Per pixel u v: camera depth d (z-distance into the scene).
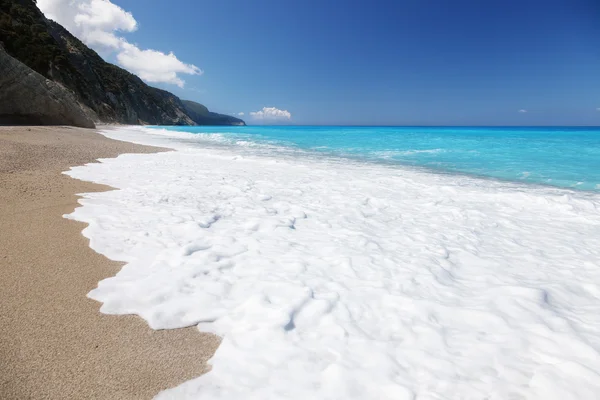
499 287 3.11
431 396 1.84
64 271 3.10
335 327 2.45
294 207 5.62
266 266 3.38
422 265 3.55
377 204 6.11
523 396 1.85
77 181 6.65
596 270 3.57
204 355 2.18
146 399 1.81
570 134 36.50
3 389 1.79
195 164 9.93
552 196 6.80
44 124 27.14
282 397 1.82
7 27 41.25
